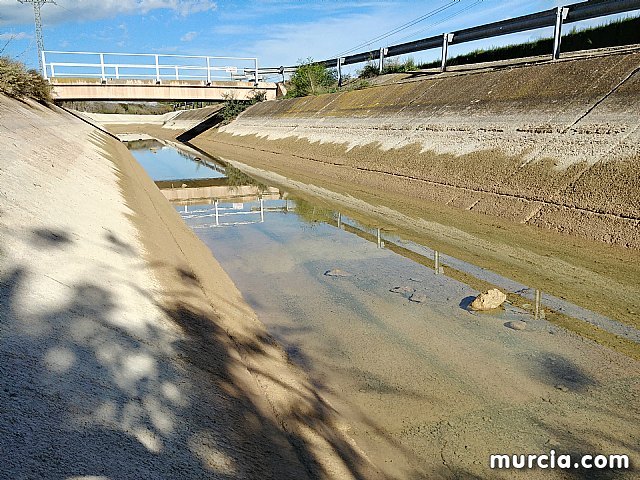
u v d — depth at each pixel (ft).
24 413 11.06
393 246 39.37
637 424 17.81
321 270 34.50
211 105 227.20
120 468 10.77
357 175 70.64
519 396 19.60
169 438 12.63
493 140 55.98
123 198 41.91
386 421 18.22
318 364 22.24
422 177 59.67
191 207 59.31
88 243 24.20
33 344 13.71
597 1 63.67
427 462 16.10
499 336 24.40
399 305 28.32
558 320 25.85
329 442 16.33
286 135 112.57
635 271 31.48
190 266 30.14
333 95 113.19
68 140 60.95
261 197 63.67
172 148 144.05
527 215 43.37
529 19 75.31
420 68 124.88
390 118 80.89
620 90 48.24
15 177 28.27
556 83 56.49
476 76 72.54
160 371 15.60
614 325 25.14
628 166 39.81
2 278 16.24
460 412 18.69
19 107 63.52
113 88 122.52
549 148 48.37
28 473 9.55
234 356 19.98
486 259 35.19
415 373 21.38
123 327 17.31
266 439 14.80
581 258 34.12
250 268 35.45
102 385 13.52
